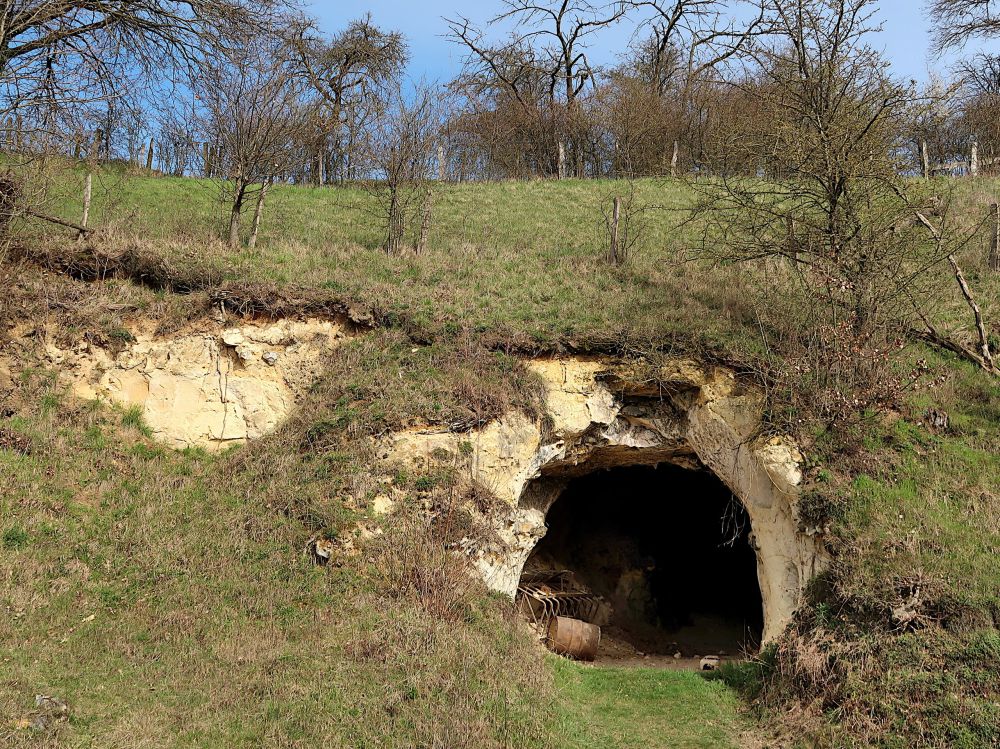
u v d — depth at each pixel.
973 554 11.08
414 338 15.25
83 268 15.20
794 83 15.95
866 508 12.09
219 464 13.66
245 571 11.62
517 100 40.66
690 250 19.62
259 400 14.60
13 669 8.97
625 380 15.03
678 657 17.11
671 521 20.33
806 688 10.72
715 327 15.30
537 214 24.36
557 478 16.61
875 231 14.76
